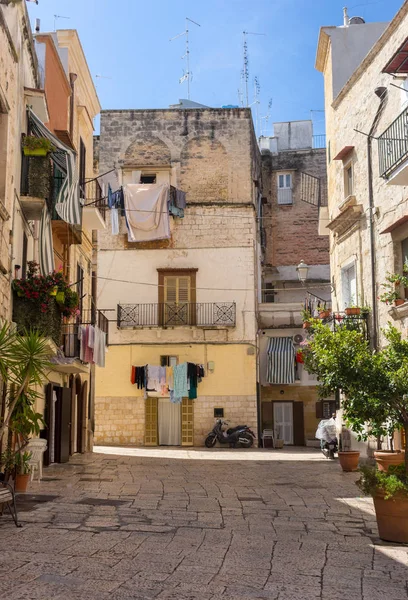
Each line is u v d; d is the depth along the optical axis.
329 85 23.12
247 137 31.66
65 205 16.41
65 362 17.78
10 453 11.34
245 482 14.56
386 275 17.39
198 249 30.39
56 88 18.70
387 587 6.32
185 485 13.81
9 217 13.05
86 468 17.23
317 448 29.39
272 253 37.97
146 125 32.00
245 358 29.28
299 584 6.35
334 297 21.89
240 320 29.67
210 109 31.92
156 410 29.11
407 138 15.27
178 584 6.19
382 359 8.91
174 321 29.70
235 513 10.45
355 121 19.97
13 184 13.56
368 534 8.96
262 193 38.25
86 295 22.80
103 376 29.52
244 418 28.89
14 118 13.55
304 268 23.45
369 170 18.55
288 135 40.31
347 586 6.32
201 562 7.09
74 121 21.36
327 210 23.25
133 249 30.52
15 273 14.32
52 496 11.66
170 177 31.56
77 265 22.06
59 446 18.86
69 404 19.94
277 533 8.91
